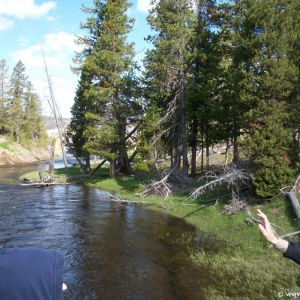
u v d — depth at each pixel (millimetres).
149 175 32781
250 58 16078
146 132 24359
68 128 39562
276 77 14477
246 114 15023
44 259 2008
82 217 17906
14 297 1857
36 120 81875
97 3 33094
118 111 30766
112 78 29344
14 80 82188
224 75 22344
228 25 24297
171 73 24938
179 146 26188
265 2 15219
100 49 30859
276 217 13852
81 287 9141
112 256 11703
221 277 9695
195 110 23703
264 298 8172
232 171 16422
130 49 30562
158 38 25875
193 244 13031
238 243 12812
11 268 1911
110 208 20547
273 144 14484
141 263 11008
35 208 20234
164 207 20250
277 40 14648
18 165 56938
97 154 30500
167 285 9289
